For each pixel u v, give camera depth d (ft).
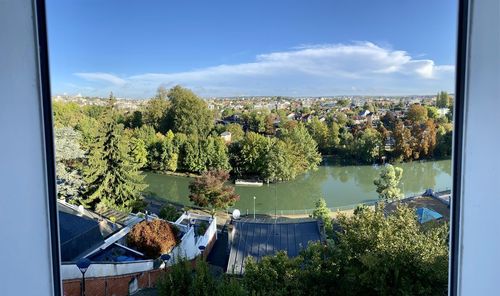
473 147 3.53
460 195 3.73
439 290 7.49
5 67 2.96
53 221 3.49
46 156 3.32
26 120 3.13
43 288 3.39
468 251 3.69
